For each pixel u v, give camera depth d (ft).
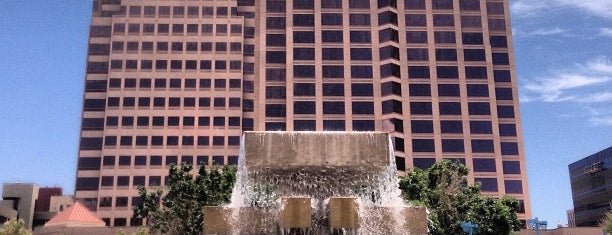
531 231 318.45
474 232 191.93
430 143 373.81
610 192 422.82
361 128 374.84
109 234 289.12
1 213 335.26
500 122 386.73
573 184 485.97
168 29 395.96
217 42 395.75
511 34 406.82
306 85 382.63
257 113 388.57
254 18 411.95
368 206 69.87
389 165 73.41
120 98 380.99
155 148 374.02
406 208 70.59
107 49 396.57
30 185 388.16
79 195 366.84
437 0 401.90
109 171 367.45
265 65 392.68
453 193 200.85
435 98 382.42
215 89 387.14
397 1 399.44
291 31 393.29
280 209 67.97
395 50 388.16
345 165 72.49
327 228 69.56
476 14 402.52
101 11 411.75
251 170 71.77
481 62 392.47
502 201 205.05
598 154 444.14
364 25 394.73
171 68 388.98
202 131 379.14
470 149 375.25
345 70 385.70
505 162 377.50
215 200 195.62
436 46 392.88
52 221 298.15
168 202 204.64
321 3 398.83
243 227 68.69
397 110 376.07
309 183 72.49
